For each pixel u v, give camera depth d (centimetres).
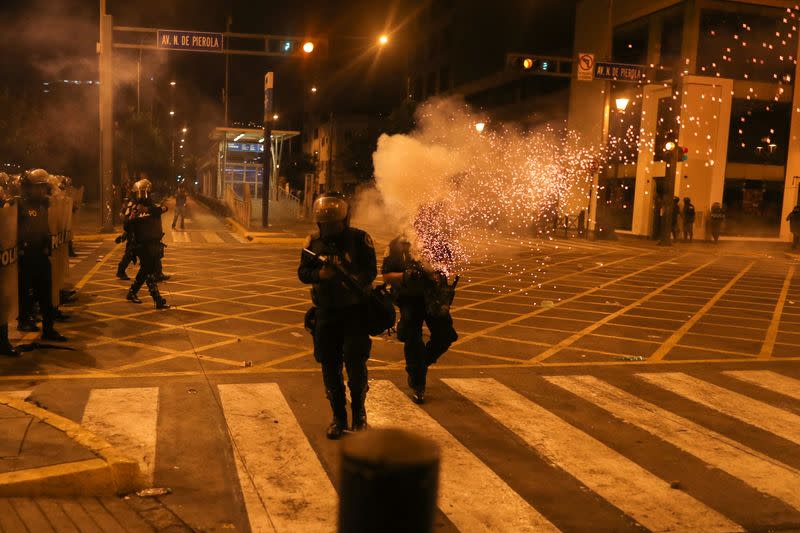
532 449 524
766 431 582
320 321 530
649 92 3209
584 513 422
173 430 532
